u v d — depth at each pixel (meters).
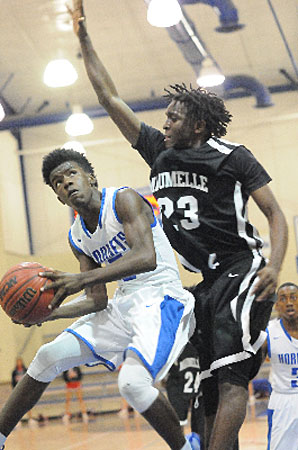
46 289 3.65
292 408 6.17
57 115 19.94
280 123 19.41
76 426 13.88
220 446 3.82
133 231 3.83
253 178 3.99
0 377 20.08
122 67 17.98
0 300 3.77
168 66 18.11
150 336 3.83
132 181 20.42
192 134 4.15
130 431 12.17
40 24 15.65
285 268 18.80
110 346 4.19
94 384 16.89
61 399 16.67
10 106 20.03
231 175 4.01
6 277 3.75
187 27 15.65
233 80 18.22
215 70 14.33
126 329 4.13
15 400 4.17
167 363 3.84
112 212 3.97
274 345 6.24
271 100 19.20
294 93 19.30
